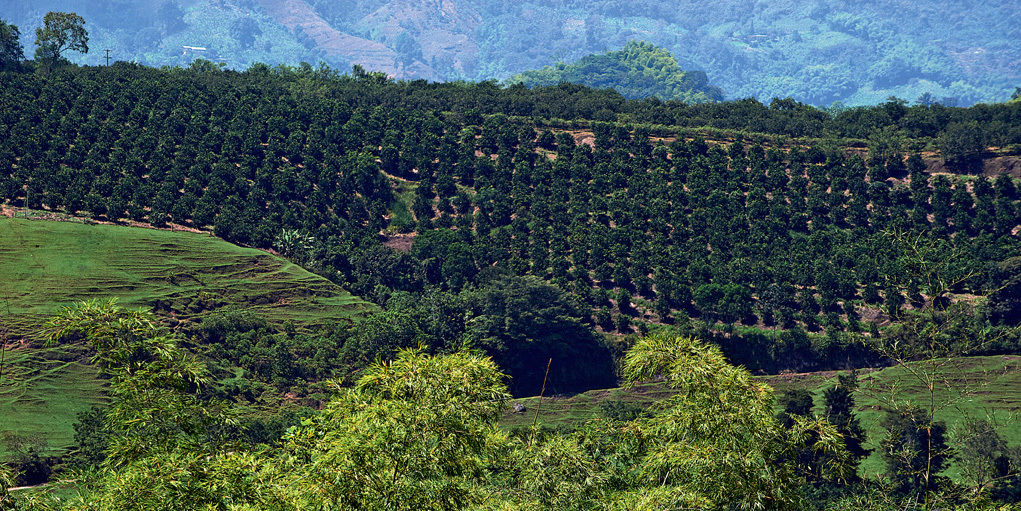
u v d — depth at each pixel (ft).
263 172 440.45
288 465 77.71
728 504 73.82
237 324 330.54
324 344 328.90
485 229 422.82
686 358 76.07
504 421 306.76
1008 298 335.88
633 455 83.25
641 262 391.65
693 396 74.84
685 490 72.64
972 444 155.33
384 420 69.92
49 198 393.50
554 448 81.41
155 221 398.62
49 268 345.10
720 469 71.92
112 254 363.56
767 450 73.92
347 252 404.77
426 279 399.03
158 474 70.38
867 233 411.54
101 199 398.42
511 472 82.89
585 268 398.01
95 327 76.64
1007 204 414.41
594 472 80.64
